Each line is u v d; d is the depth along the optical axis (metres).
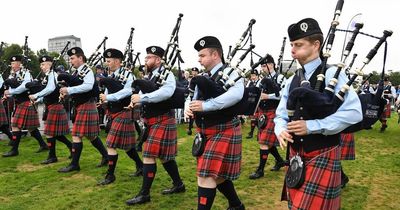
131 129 4.53
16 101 5.92
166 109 3.78
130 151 4.62
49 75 5.30
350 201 3.94
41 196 3.95
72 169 4.89
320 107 2.08
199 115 3.03
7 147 6.49
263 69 5.48
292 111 2.27
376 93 2.51
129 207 3.64
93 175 4.73
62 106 5.46
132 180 4.52
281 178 4.75
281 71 5.43
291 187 2.26
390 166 5.50
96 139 5.10
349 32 2.29
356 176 4.93
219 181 3.12
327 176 2.19
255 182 4.57
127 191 4.11
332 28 2.24
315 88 2.16
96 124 5.02
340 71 2.14
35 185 4.34
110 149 4.39
